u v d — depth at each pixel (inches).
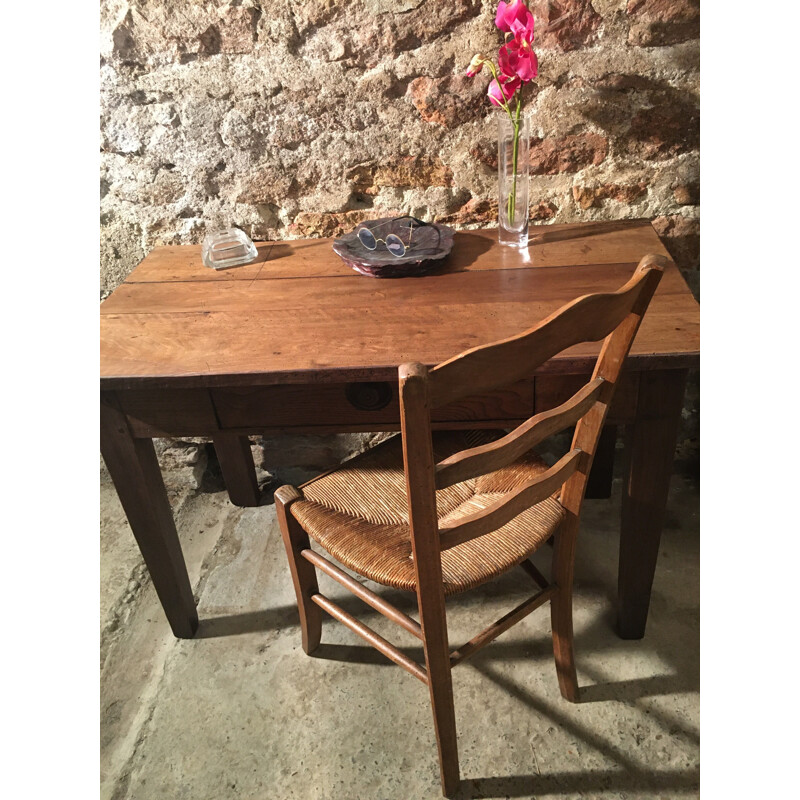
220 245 63.3
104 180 69.1
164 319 53.3
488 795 50.3
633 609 59.1
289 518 52.0
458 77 62.0
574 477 45.8
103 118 65.4
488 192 67.9
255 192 69.1
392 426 49.9
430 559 38.5
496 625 48.0
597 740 53.4
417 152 66.1
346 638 63.6
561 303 50.9
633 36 58.9
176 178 68.6
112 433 51.4
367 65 62.0
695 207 66.7
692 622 62.5
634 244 60.3
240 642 64.1
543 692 57.2
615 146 64.2
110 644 65.1
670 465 50.4
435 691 45.4
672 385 46.6
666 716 54.7
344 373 45.1
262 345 48.5
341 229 71.1
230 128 65.6
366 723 56.0
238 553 74.4
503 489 51.8
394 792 51.1
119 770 54.2
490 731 54.6
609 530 73.3
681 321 47.3
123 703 59.4
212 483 84.5
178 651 63.7
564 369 44.6
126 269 74.5
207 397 49.2
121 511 81.9
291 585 69.9
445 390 31.2
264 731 56.1
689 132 62.9
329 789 51.6
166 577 60.5
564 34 59.2
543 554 71.3
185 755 54.8
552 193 67.3
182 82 63.4
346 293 55.4
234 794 51.9
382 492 52.4
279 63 62.2
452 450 56.0
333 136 65.7
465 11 59.0
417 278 57.2
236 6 59.6
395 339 47.9
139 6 59.9
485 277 56.2
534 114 63.1
